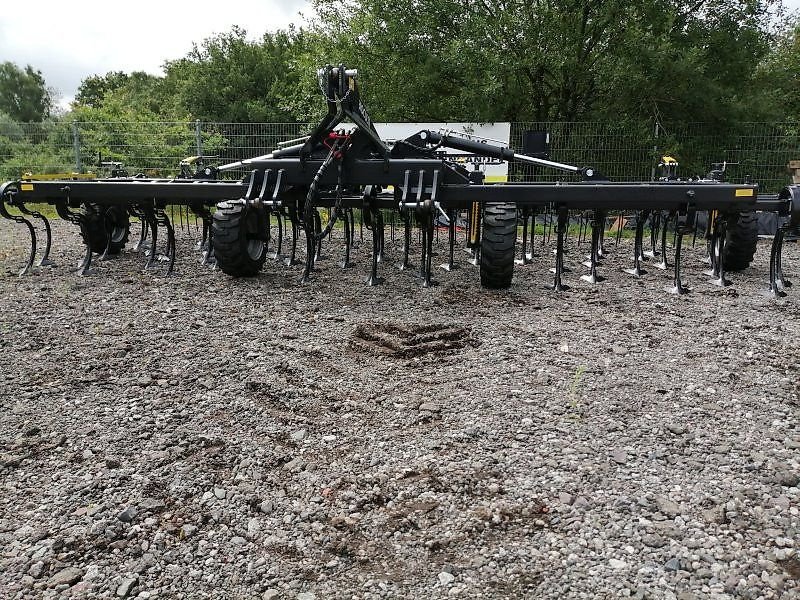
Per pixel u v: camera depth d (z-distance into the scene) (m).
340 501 2.66
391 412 3.45
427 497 2.68
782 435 3.21
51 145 16.48
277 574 2.25
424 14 13.92
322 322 5.02
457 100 14.16
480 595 2.14
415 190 5.88
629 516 2.54
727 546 2.37
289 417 3.38
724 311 5.48
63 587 2.17
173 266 6.91
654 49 12.68
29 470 2.87
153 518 2.54
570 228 10.80
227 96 27.83
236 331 4.77
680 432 3.23
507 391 3.71
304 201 6.46
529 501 2.65
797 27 18.23
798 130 13.74
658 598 2.12
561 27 13.07
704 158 13.51
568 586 2.17
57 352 4.29
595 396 3.65
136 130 16.30
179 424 3.30
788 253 8.77
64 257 7.60
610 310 5.47
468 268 7.17
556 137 13.29
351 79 5.88
